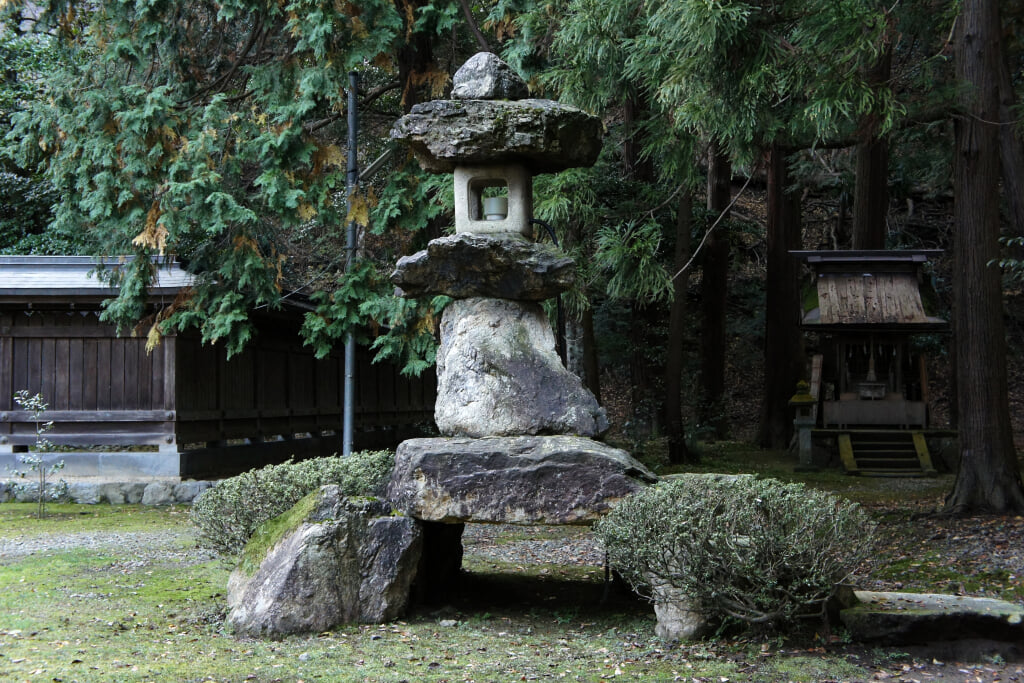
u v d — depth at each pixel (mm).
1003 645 5559
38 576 7902
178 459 13383
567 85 10953
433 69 13789
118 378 13609
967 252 11141
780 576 5422
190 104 13438
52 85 12805
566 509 6012
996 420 11039
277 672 5059
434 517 6195
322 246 21750
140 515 12016
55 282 13086
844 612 5707
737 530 5418
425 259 6703
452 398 6621
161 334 12688
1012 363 26781
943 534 9883
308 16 11883
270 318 15547
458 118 6633
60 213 13141
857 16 9008
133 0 12672
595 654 5484
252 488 6887
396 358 13281
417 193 12586
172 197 12023
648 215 13641
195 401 14047
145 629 6086
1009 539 9305
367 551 6199
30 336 13648
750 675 5020
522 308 6863
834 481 16016
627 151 17422
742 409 26359
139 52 12734
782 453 19938
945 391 26859
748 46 9273
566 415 6508
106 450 16844
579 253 12211
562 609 6742
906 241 27531
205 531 6883
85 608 6680
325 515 6180
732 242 21844
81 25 13648
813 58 9547
